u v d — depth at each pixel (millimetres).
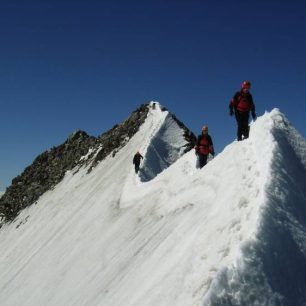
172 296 8492
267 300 6633
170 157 32719
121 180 31547
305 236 7766
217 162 14641
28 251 37750
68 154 63531
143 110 47125
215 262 8023
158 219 17406
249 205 8664
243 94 13289
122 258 16781
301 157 10234
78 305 16656
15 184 71000
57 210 42906
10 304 27016
